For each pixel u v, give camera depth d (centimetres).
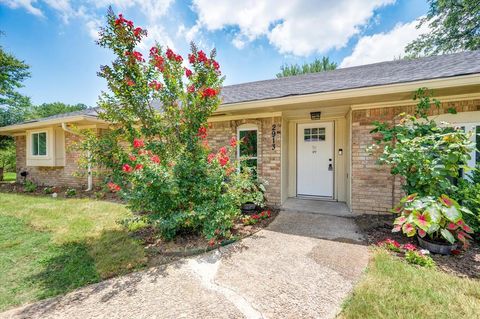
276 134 586
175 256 309
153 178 315
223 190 404
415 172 356
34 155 1000
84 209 561
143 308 203
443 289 218
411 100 455
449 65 461
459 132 321
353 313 188
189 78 397
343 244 338
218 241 349
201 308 201
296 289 228
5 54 1372
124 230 408
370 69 639
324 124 669
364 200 500
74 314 196
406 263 274
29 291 233
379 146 481
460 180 373
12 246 343
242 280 246
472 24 1257
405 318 180
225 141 644
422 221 297
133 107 380
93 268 278
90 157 383
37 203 636
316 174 679
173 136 407
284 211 533
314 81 626
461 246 314
